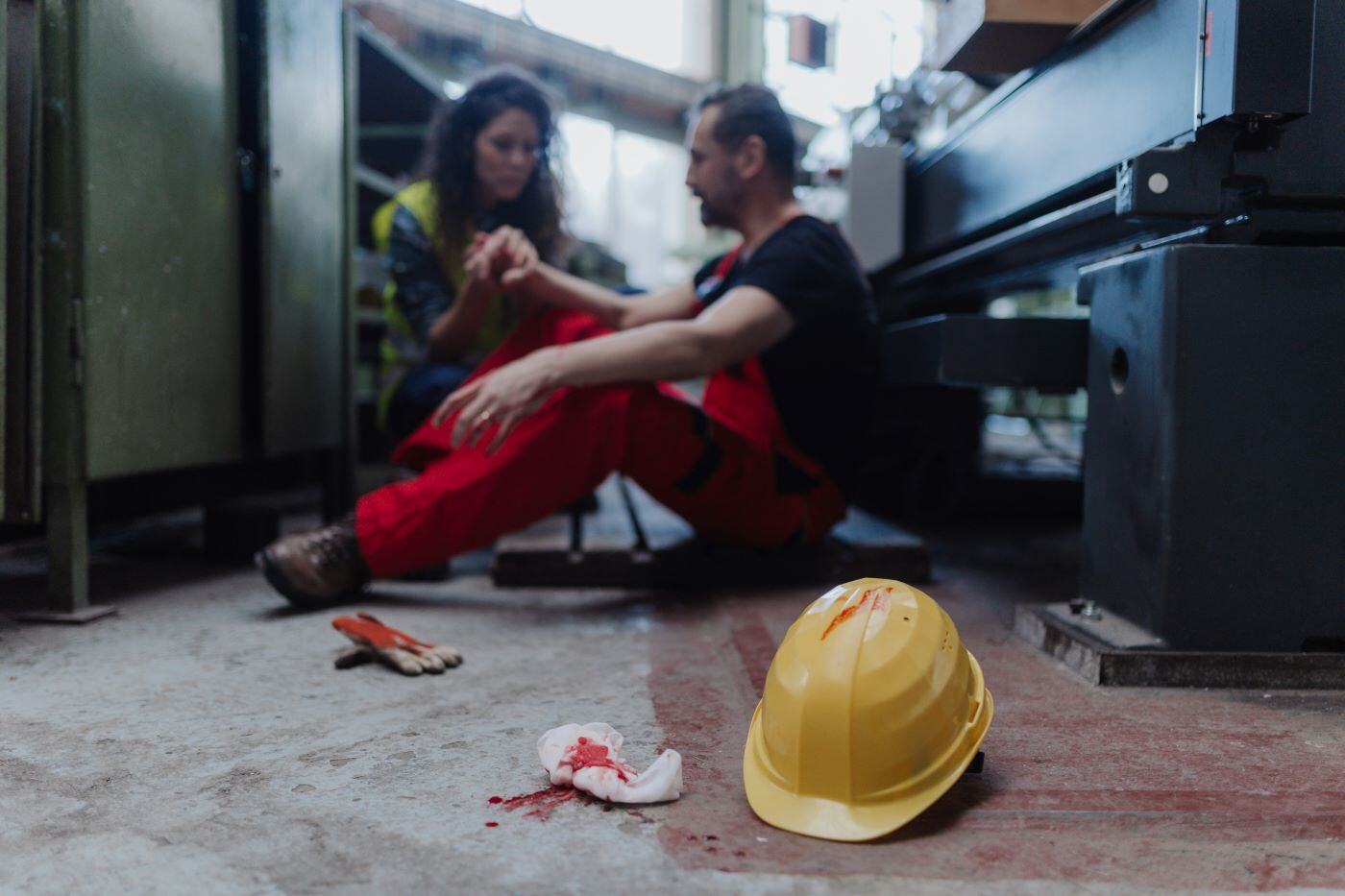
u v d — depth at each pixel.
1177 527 1.43
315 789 1.05
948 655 1.02
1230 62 1.30
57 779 1.08
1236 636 1.44
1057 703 1.36
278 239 2.40
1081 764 1.12
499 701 1.38
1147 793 1.03
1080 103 1.77
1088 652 1.47
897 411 3.24
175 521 3.22
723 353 1.86
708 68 7.89
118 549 2.63
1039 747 1.18
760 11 7.83
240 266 2.30
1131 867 0.88
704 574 2.20
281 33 2.40
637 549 2.23
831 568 2.23
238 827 0.96
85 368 1.75
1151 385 1.47
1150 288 1.47
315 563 1.89
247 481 3.50
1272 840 0.94
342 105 2.88
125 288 1.85
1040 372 1.82
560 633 1.79
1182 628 1.44
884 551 2.24
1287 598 1.43
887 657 0.97
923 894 0.83
